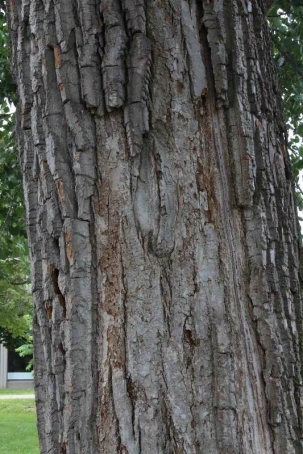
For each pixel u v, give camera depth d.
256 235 1.67
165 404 1.54
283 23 4.68
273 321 1.65
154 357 1.55
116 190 1.63
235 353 1.59
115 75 1.66
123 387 1.55
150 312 1.57
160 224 1.60
